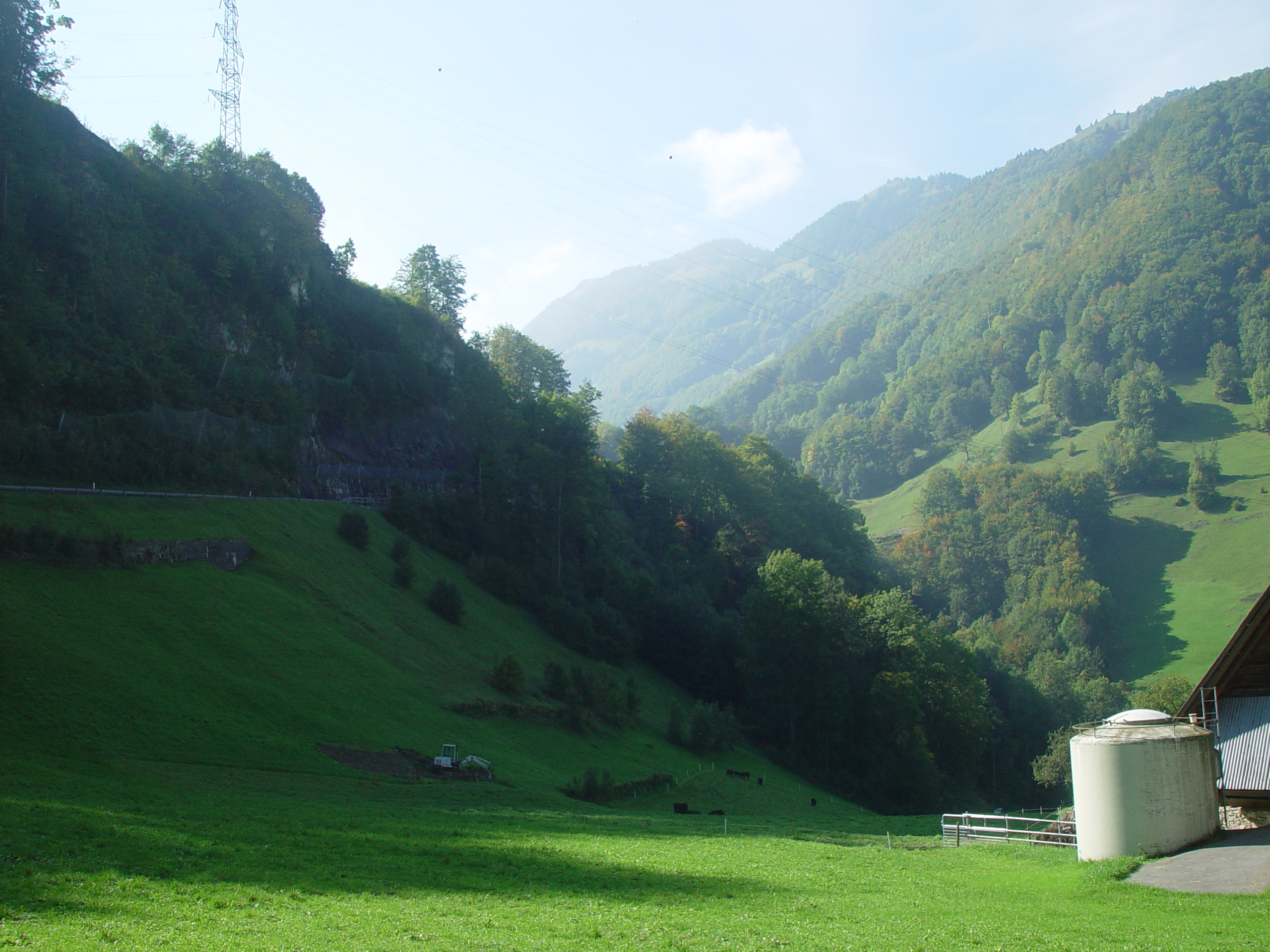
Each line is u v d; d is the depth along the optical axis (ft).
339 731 177.78
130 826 97.86
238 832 102.06
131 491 234.38
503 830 128.57
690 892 90.84
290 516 277.23
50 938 60.80
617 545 437.17
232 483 281.54
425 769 177.78
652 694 348.18
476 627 293.84
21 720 133.59
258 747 157.17
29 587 166.61
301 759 159.12
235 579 220.43
